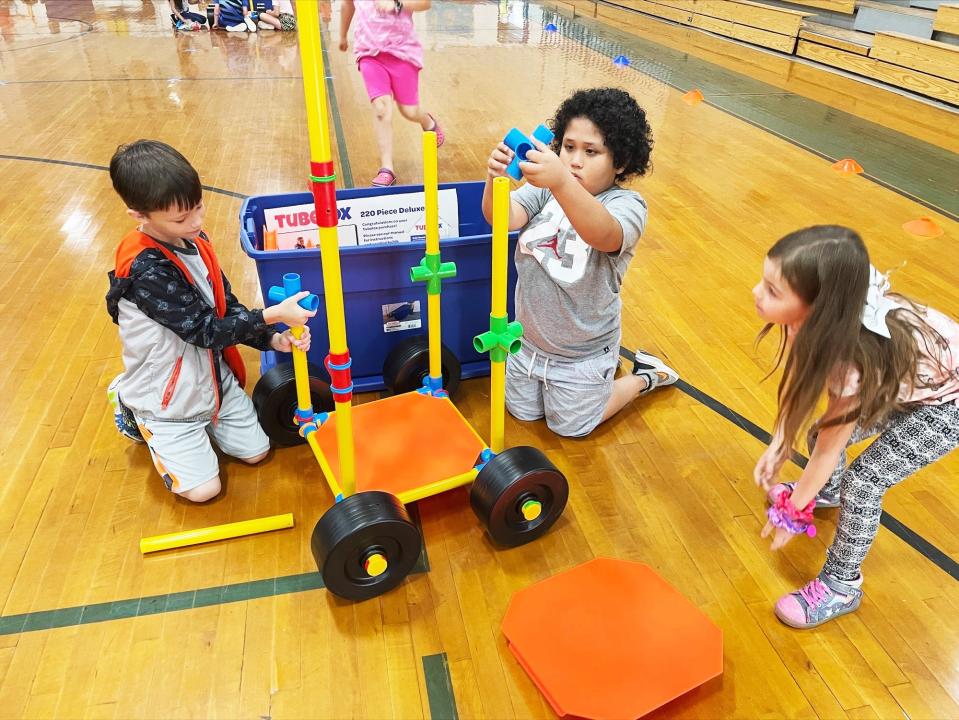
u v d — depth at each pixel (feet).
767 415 6.61
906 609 4.80
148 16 26.53
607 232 4.93
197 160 12.16
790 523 4.40
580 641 4.44
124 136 13.32
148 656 4.33
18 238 9.21
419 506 5.52
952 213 10.87
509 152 4.57
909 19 18.30
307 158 12.35
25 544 5.05
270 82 17.62
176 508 5.41
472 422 6.43
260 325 4.93
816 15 21.39
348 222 6.52
